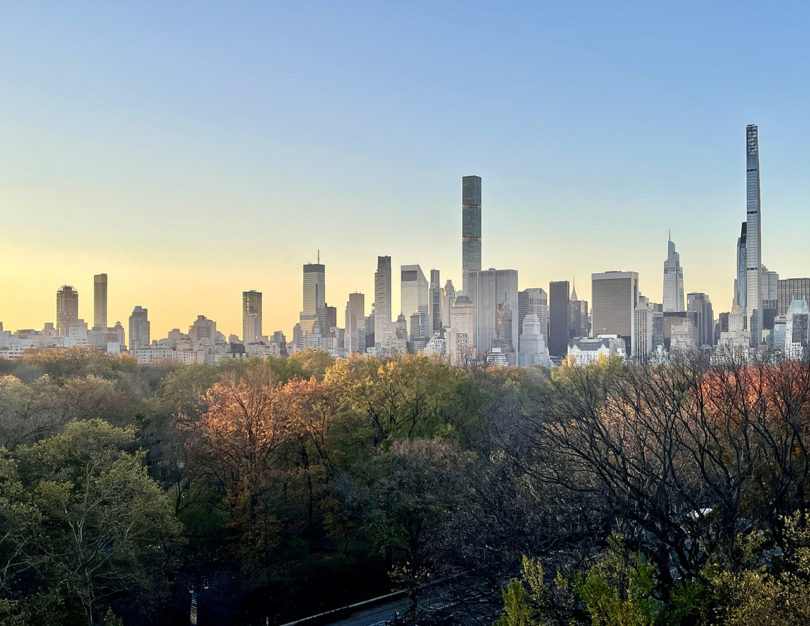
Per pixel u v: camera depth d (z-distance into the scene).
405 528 55.88
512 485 39.75
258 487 58.41
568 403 51.31
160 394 97.62
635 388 43.22
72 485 42.44
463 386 83.00
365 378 76.88
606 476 33.53
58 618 39.41
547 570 33.00
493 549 35.91
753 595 21.47
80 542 41.59
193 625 50.00
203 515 59.69
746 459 33.69
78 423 49.84
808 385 39.22
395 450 60.47
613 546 27.47
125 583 45.84
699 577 25.67
